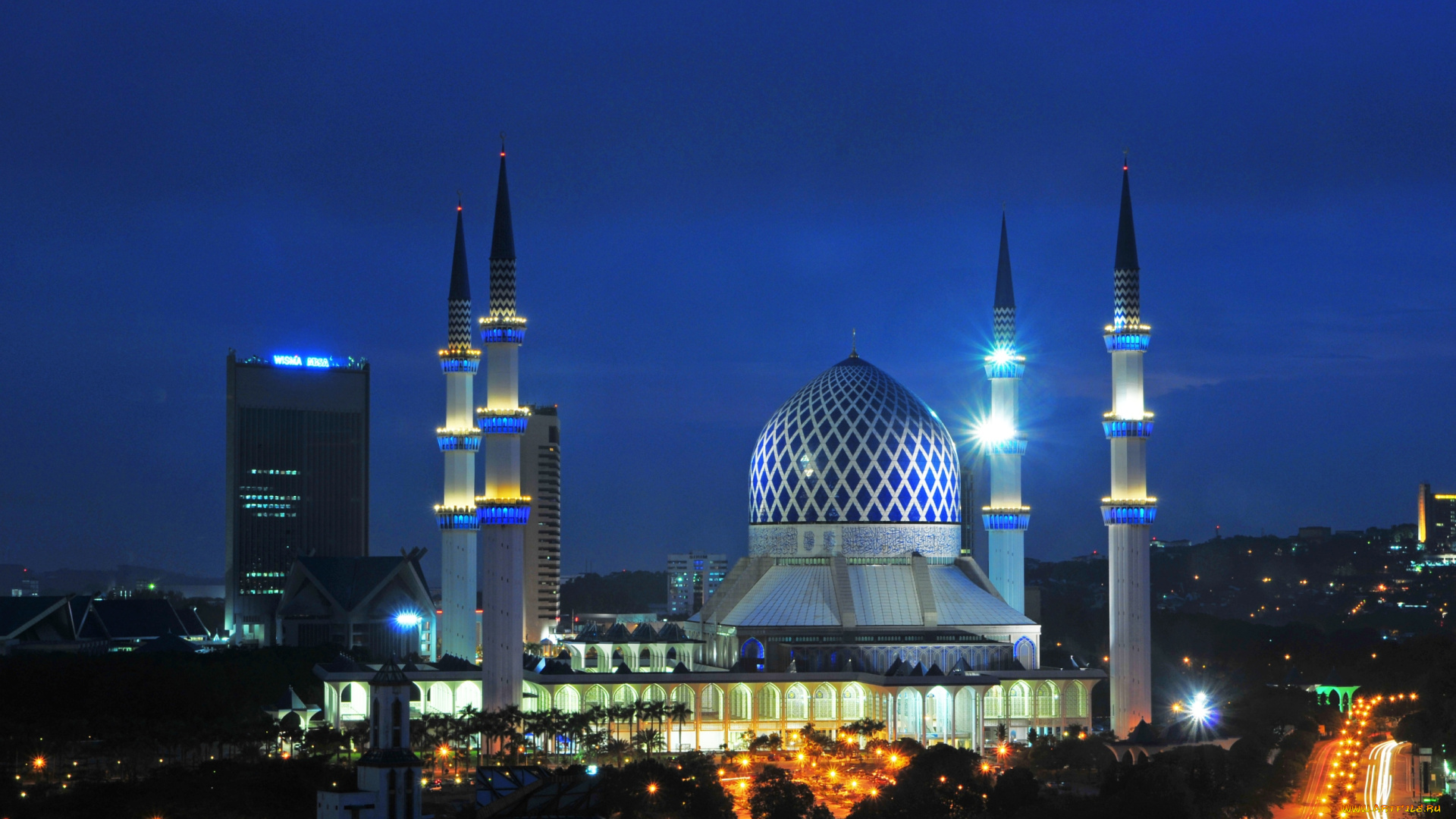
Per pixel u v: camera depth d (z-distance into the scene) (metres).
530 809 184.50
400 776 181.00
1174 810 193.25
